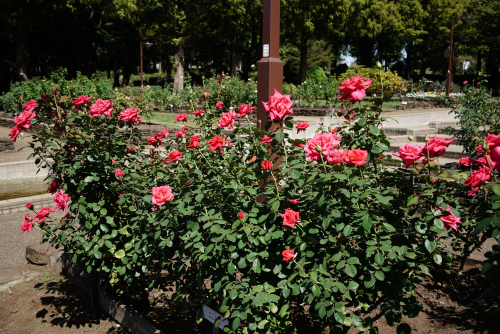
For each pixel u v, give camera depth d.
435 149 2.12
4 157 12.34
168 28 36.34
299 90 23.27
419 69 59.69
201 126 4.19
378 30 39.06
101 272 3.52
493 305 3.40
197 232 2.45
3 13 30.70
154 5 33.56
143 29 45.47
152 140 3.77
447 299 3.59
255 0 32.16
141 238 2.94
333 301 2.12
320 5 33.75
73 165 3.22
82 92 18.69
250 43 42.78
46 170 10.88
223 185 2.65
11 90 23.80
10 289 4.54
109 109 3.42
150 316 3.70
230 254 2.35
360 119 2.20
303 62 39.47
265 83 4.88
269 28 4.82
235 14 34.19
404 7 43.53
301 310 3.34
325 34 37.84
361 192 2.24
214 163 3.08
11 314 4.00
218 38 42.19
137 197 3.36
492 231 1.65
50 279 4.76
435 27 47.22
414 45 47.09
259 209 2.47
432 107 25.02
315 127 13.84
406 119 17.98
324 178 2.06
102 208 3.36
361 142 2.33
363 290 2.29
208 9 35.75
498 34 44.16
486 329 3.05
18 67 30.83
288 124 2.44
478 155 6.14
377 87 2.38
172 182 3.21
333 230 2.29
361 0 35.53
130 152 3.67
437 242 2.61
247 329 2.36
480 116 6.88
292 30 36.88
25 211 7.66
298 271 2.21
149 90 23.58
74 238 3.37
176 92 32.31
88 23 41.47
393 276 2.18
